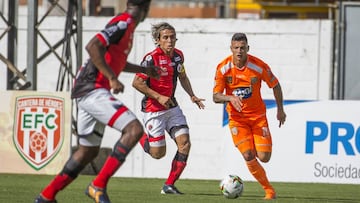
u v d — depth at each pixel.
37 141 35.12
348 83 41.38
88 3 47.91
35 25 35.91
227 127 35.72
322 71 40.88
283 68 40.81
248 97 26.30
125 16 18.53
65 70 38.19
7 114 35.31
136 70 20.06
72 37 40.44
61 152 34.91
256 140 26.23
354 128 35.06
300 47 40.75
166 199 25.48
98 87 18.31
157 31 27.64
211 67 40.34
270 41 40.66
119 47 18.45
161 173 39.41
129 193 28.03
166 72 27.41
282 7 61.88
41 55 40.88
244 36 26.08
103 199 18.16
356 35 41.47
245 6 62.41
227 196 25.98
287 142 35.41
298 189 31.81
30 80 35.81
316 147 35.28
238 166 35.66
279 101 27.03
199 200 25.17
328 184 34.69
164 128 27.88
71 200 24.30
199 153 39.97
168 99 26.25
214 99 26.14
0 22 41.75
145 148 28.62
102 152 39.03
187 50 40.50
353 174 35.03
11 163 35.28
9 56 38.09
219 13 66.31
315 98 40.94
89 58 18.55
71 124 34.97
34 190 28.27
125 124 18.03
